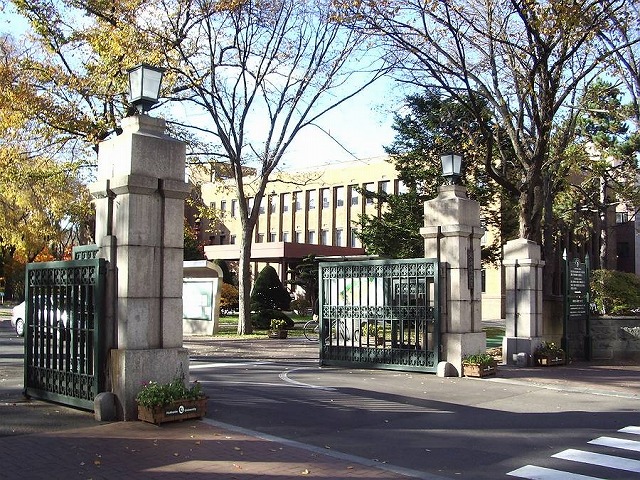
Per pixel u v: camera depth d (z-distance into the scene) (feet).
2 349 60.13
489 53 59.77
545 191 75.87
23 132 72.90
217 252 165.89
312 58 96.12
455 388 38.60
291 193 194.70
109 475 19.24
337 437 25.39
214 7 72.08
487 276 152.05
